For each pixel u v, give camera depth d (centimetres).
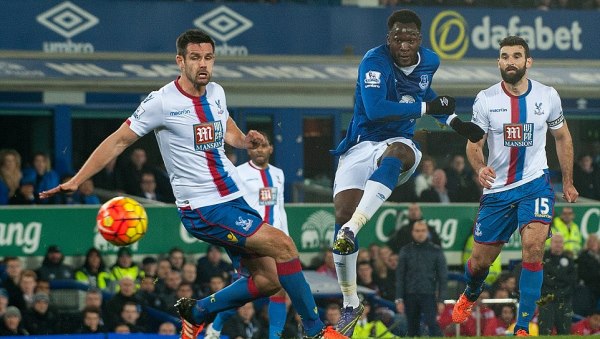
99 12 4397
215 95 1853
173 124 1830
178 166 1852
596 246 3859
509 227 2305
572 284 3553
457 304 2458
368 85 2027
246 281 1914
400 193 4156
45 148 4191
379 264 3659
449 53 4844
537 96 2266
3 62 4128
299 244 3769
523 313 2256
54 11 4350
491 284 3647
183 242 3634
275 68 4409
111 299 3319
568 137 2309
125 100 4303
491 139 2277
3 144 4138
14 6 4297
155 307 3375
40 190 3775
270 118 4462
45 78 4053
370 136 2083
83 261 3547
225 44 4566
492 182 2202
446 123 2067
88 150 4262
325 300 3462
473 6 4912
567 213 3981
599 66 4894
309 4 4744
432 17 4822
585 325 3678
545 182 2269
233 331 3297
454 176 4256
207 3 4544
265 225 1859
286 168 4484
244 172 2892
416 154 2066
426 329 3478
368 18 4750
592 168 4597
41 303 3269
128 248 3559
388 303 3516
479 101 2277
